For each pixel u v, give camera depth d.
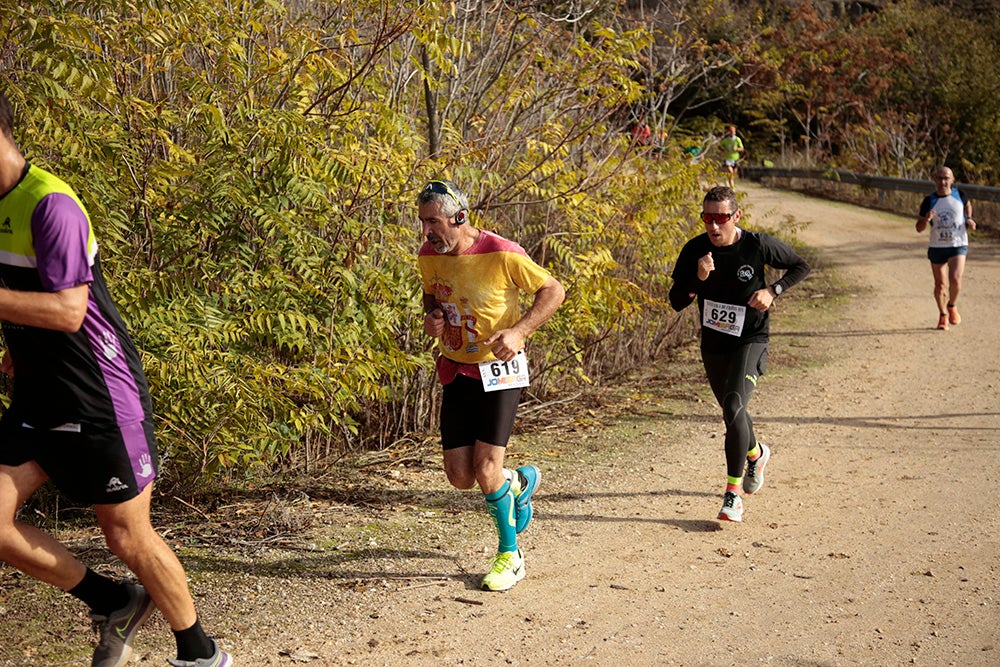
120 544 3.63
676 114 22.31
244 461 6.20
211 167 6.16
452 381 5.09
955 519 6.28
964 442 8.05
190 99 6.29
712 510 6.50
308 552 5.47
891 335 12.66
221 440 5.85
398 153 7.01
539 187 8.73
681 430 8.55
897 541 5.91
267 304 6.21
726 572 5.43
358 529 5.89
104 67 5.52
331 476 6.94
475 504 6.50
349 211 6.89
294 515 6.07
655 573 5.40
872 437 8.26
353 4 7.32
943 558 5.62
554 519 6.27
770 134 34.22
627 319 10.02
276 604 4.77
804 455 7.78
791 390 9.91
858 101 31.44
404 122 6.88
